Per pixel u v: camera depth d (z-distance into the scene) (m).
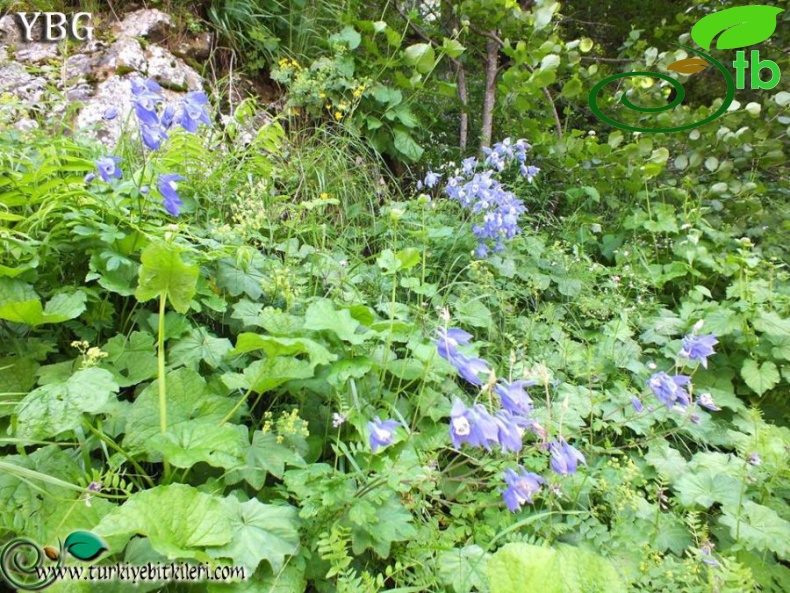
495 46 5.03
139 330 2.01
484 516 1.79
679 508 1.98
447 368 2.10
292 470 1.58
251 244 2.78
